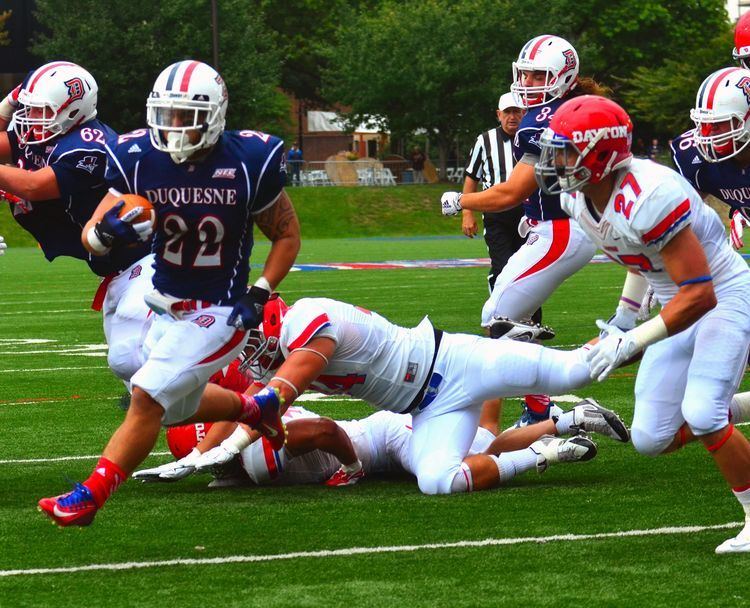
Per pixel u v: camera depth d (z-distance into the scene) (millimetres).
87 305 37344
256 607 9656
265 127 111562
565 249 17406
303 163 102000
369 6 121188
